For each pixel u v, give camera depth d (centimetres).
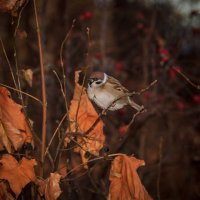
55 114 1098
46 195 508
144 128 1281
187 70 1412
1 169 514
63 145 553
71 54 1223
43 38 1178
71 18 1482
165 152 1323
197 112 1312
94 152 552
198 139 1372
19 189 512
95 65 1269
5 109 527
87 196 940
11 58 859
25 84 751
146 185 1251
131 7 1620
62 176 550
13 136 527
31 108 1115
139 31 1498
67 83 1096
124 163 530
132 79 1339
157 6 1393
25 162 520
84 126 557
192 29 1308
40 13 1197
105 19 1445
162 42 1234
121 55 1507
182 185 1322
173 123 1346
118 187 530
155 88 1215
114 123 1218
